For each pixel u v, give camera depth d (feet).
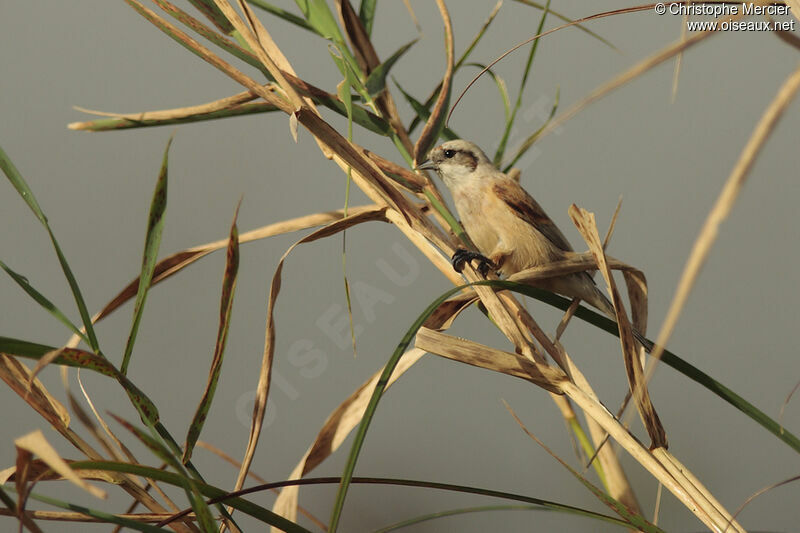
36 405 10.96
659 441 11.47
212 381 10.99
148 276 10.94
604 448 14.75
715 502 10.71
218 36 14.29
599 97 5.81
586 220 12.08
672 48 5.70
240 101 14.61
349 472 9.37
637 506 14.44
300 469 11.96
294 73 14.98
